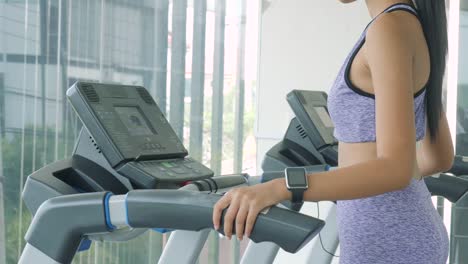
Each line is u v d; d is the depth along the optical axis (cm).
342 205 171
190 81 422
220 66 444
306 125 297
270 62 477
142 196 154
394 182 137
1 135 320
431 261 163
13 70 323
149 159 197
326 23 469
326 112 311
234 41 453
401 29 152
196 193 152
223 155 452
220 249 450
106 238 175
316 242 293
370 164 137
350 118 163
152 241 398
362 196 137
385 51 147
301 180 135
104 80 365
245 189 136
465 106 460
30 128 331
